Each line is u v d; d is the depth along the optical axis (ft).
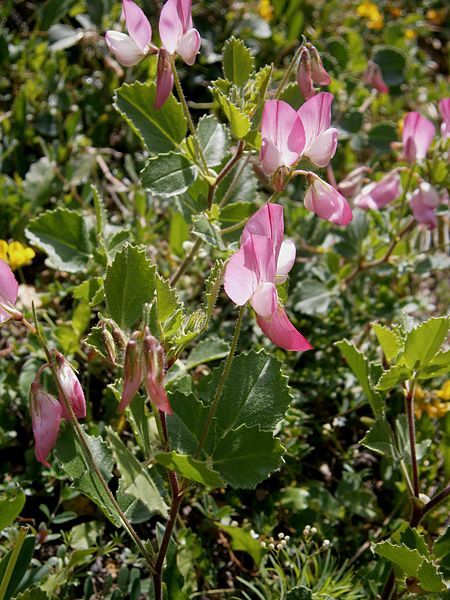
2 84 0.91
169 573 0.49
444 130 0.69
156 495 0.37
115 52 0.51
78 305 0.65
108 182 0.87
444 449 0.58
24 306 0.71
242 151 0.56
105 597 0.53
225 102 0.51
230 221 0.60
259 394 0.45
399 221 0.73
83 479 0.42
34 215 0.78
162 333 0.42
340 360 0.73
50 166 0.80
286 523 0.62
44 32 0.97
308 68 0.51
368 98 0.98
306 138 0.46
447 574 0.48
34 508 0.60
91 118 0.92
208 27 1.02
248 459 0.43
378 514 0.63
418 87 1.13
